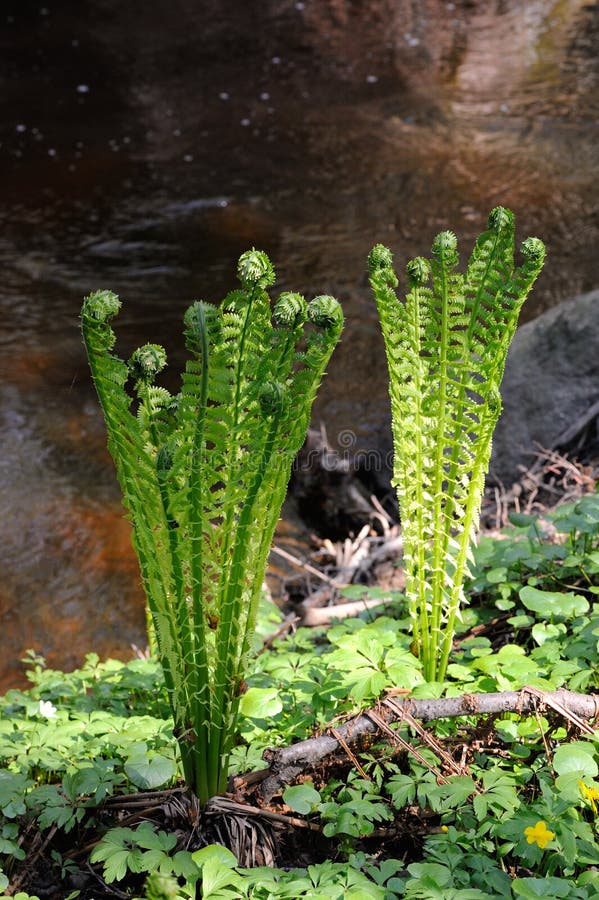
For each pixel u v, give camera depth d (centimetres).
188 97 888
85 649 327
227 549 227
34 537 380
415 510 247
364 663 245
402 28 1088
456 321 242
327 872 225
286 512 403
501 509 358
